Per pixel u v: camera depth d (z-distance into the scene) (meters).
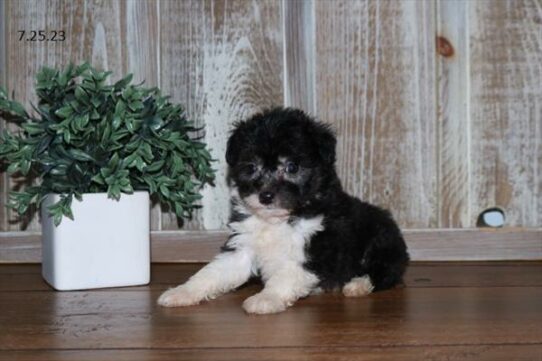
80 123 1.10
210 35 1.26
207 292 1.09
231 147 1.12
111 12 1.25
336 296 1.12
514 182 1.27
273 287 1.06
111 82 1.26
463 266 1.25
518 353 0.93
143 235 1.16
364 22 1.26
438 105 1.26
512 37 1.25
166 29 1.26
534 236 1.27
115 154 1.12
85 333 0.98
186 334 0.98
